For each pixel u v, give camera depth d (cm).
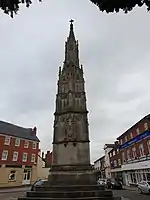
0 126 3800
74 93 1736
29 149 4119
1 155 3506
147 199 1627
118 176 4481
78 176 1399
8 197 1748
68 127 1566
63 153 1500
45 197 1188
